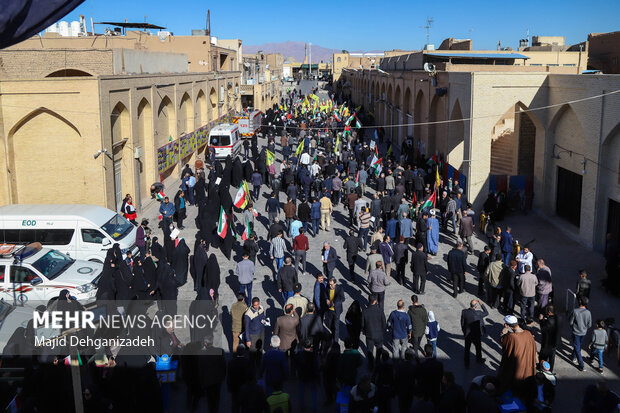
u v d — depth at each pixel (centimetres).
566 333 1188
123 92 2033
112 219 1570
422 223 1636
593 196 1727
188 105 3056
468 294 1389
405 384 845
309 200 2027
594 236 1727
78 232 1473
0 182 1802
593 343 1039
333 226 1969
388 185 2119
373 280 1182
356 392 801
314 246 1753
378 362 911
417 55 3312
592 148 1725
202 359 851
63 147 1839
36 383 861
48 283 1242
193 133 3070
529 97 2067
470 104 2080
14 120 1775
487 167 2114
